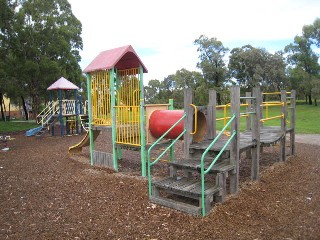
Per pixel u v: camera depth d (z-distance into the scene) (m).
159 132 7.65
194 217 4.91
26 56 24.75
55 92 27.30
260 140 7.51
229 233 4.36
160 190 5.82
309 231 4.38
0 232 4.50
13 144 15.35
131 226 4.65
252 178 6.95
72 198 6.03
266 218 4.87
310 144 12.74
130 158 10.47
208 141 6.81
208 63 42.38
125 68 9.22
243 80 44.59
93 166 9.05
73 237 4.31
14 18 23.27
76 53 32.41
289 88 41.62
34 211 5.36
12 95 26.91
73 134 19.70
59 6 31.14
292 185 6.67
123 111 8.18
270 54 41.72
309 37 45.88
